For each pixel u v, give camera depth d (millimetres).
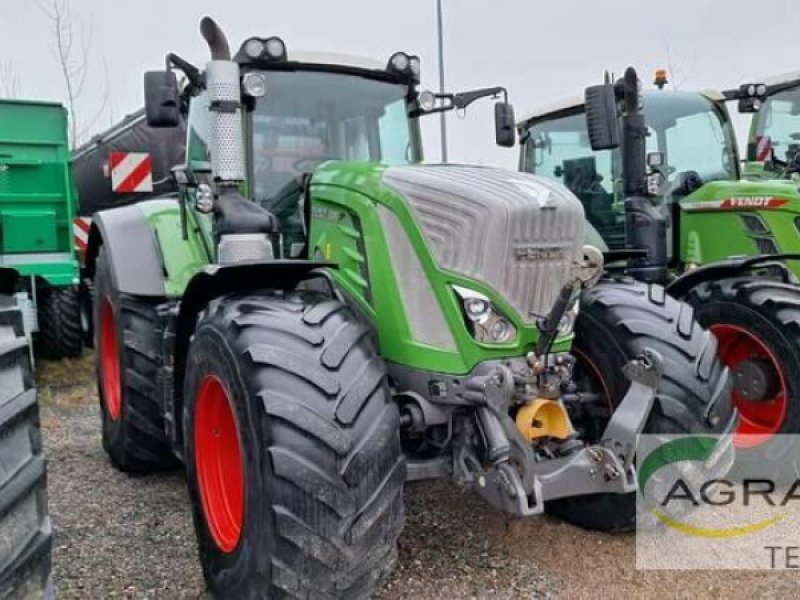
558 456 2746
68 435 5262
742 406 4117
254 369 2420
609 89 3674
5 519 1588
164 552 3223
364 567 2363
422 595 2756
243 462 2467
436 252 2736
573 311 2887
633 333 3189
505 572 2938
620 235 5668
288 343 2469
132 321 4117
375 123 3797
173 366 3316
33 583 1638
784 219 4777
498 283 2688
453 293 2707
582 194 5941
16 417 1712
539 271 2742
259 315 2574
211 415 2865
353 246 2979
